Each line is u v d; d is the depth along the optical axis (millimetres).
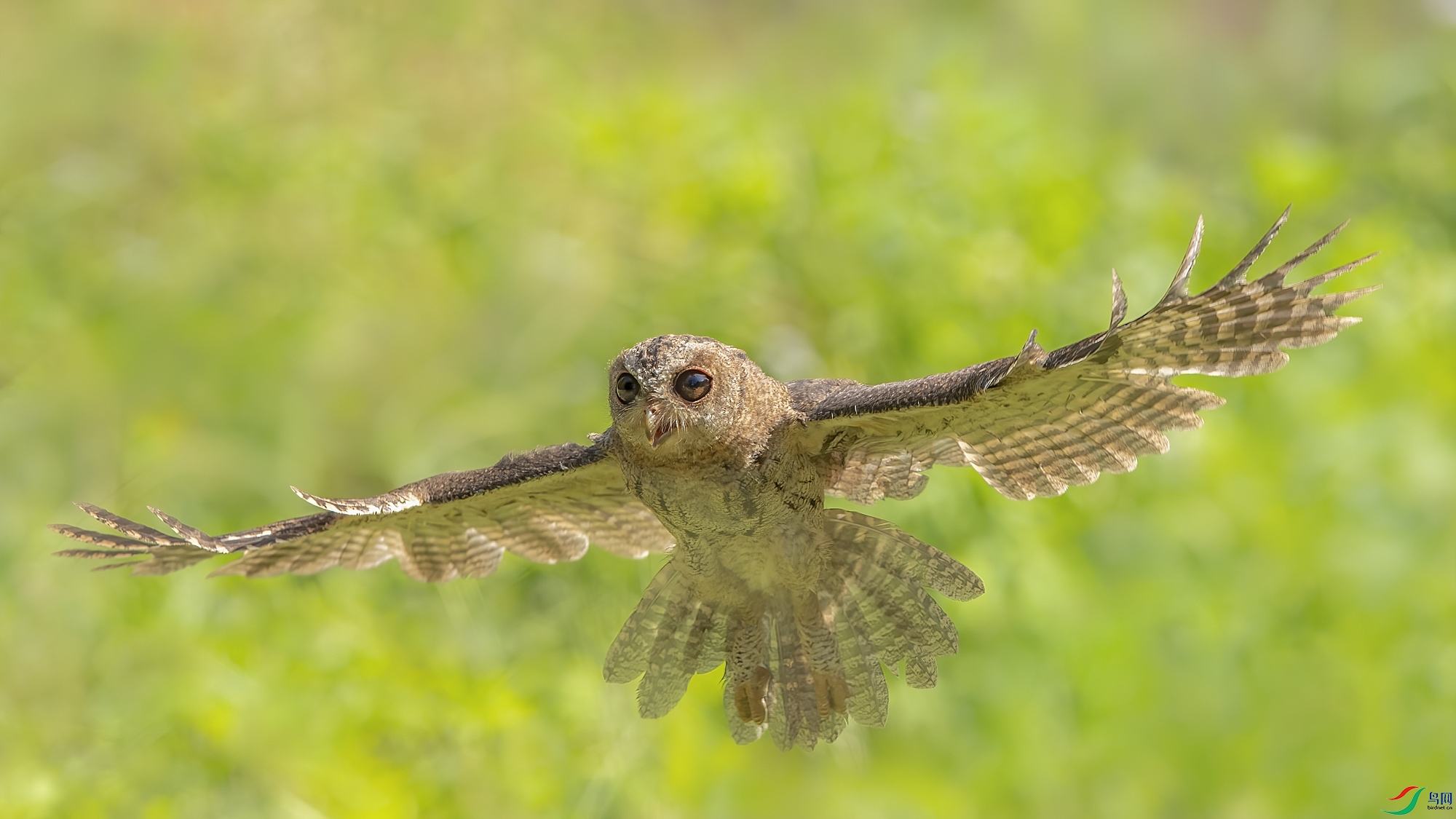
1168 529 13281
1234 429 13836
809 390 8406
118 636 11547
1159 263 14500
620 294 14719
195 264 15508
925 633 8305
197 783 10828
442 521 8883
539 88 17078
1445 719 12641
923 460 8062
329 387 15062
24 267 14891
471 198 15773
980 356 13430
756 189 14578
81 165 15984
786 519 8250
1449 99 18312
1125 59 18844
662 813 11188
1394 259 15188
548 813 10812
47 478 13641
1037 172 14789
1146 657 12664
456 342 15180
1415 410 13938
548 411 14531
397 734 11070
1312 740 12664
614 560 12258
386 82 17016
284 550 8852
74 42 17000
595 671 11727
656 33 19047
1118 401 7203
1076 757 12414
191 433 14477
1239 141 18422
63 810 10461
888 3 18938
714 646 8648
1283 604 13102
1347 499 13398
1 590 11812
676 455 8023
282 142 16297
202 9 17281
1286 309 6453
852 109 15375
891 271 13766
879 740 12430
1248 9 19781
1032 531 12961
